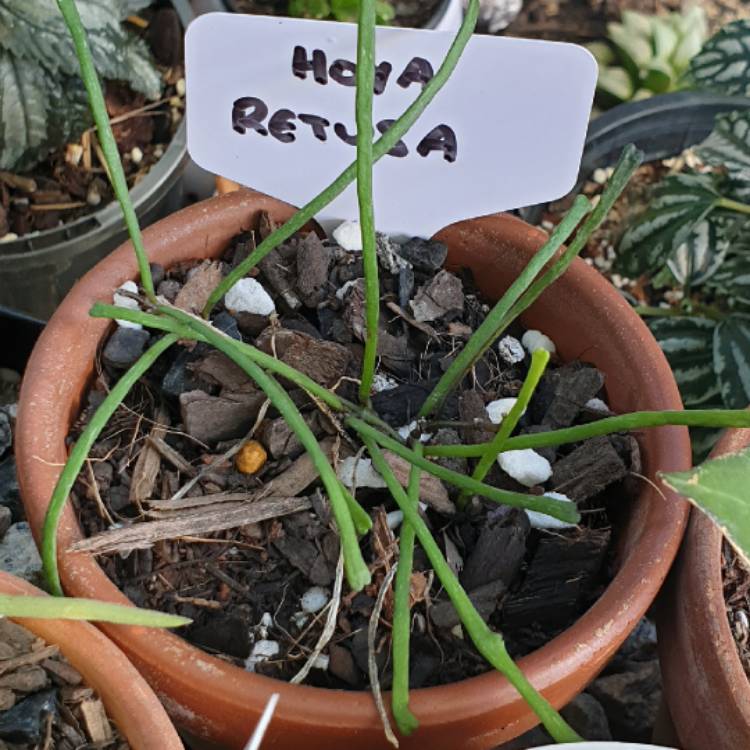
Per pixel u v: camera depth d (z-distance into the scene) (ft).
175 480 0.61
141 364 0.55
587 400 0.65
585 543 0.60
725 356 0.89
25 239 0.86
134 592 0.57
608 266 1.09
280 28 0.62
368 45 0.47
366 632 0.57
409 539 0.53
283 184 0.68
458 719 0.50
